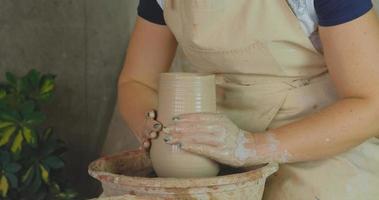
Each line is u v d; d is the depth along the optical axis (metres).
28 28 2.75
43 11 2.77
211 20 1.22
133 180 1.06
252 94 1.32
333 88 1.31
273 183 1.33
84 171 2.96
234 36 1.23
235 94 1.34
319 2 1.15
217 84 1.36
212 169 1.17
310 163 1.30
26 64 2.77
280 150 1.16
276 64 1.26
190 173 1.15
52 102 2.85
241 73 1.31
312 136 1.17
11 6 2.70
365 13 1.15
